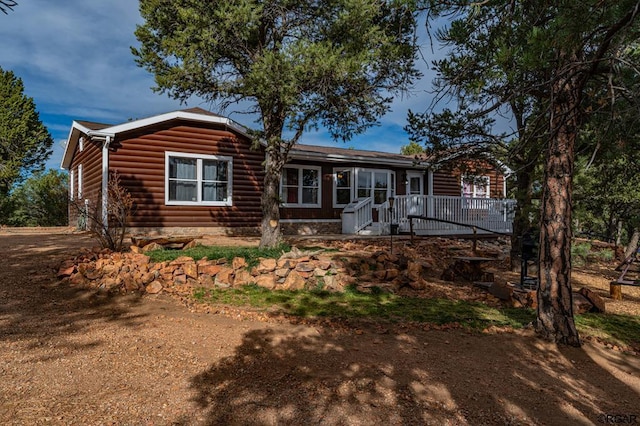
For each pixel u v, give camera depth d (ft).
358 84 28.66
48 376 11.64
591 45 14.15
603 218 57.21
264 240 31.68
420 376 12.71
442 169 35.22
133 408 10.06
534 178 28.55
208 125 46.80
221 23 26.20
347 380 12.19
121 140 41.29
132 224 41.63
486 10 17.03
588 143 21.01
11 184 92.43
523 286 25.55
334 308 20.21
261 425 9.64
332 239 42.14
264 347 14.64
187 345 14.56
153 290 21.58
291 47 25.48
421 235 50.26
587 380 13.12
